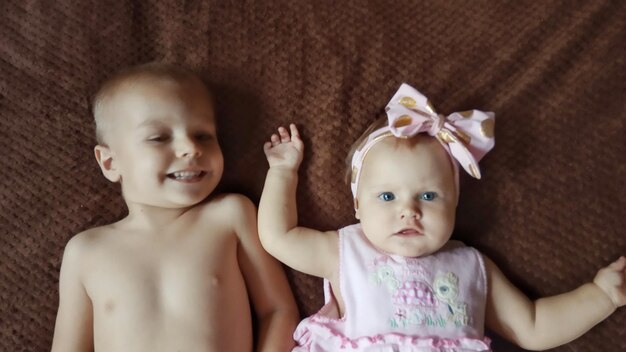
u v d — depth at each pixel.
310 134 1.10
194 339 0.97
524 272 1.05
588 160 1.06
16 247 1.09
